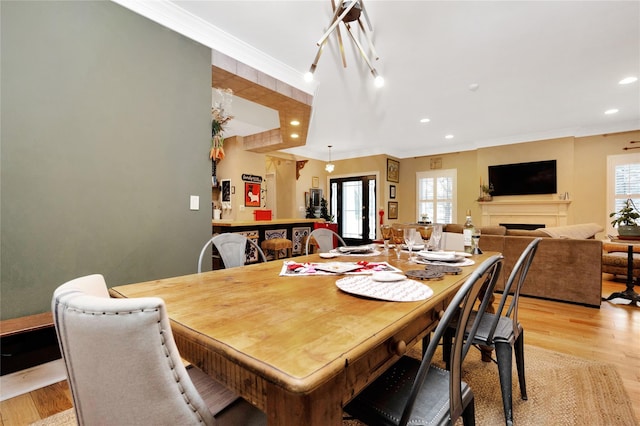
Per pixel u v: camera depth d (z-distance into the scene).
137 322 0.50
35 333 1.67
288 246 5.01
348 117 4.98
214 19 2.40
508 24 2.49
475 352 2.15
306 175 8.00
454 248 2.41
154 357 0.52
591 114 4.80
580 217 5.61
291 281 1.26
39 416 1.47
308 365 0.55
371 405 0.88
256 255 4.92
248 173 6.45
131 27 2.09
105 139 1.97
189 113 2.42
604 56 3.01
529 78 3.51
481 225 6.65
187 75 2.41
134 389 0.53
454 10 2.31
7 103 1.62
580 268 3.16
